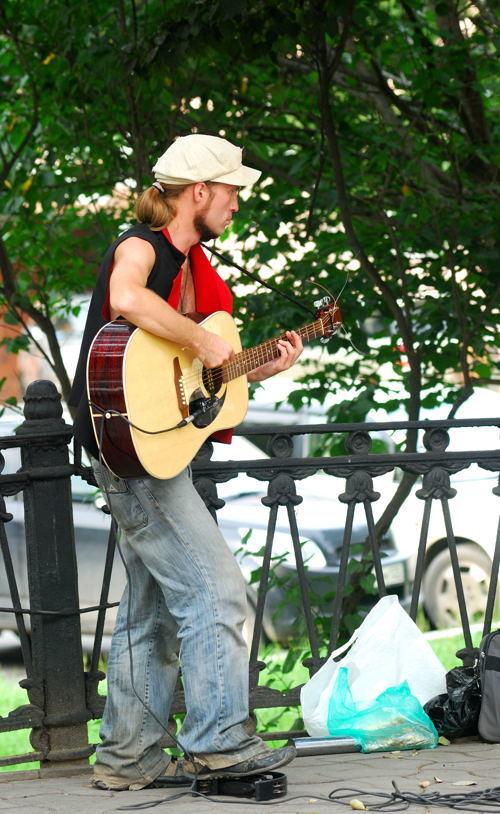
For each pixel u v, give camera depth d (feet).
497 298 45.09
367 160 47.21
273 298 47.21
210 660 22.49
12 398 49.06
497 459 29.01
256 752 22.95
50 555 26.61
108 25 43.34
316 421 67.82
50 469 26.45
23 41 45.42
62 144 48.29
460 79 45.78
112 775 24.44
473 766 25.21
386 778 24.32
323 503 58.29
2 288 49.52
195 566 22.50
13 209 48.62
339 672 27.63
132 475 22.00
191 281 23.58
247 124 47.91
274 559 38.22
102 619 27.35
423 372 48.08
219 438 23.68
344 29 40.81
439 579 61.52
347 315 45.27
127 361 21.49
